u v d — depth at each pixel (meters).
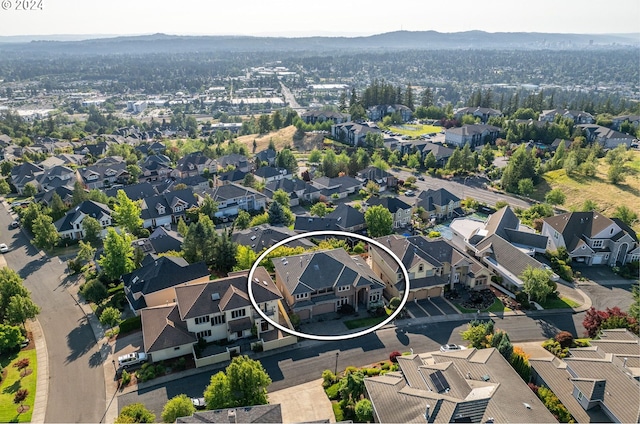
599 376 43.81
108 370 52.53
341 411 45.53
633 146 163.62
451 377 42.56
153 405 46.78
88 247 78.38
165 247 79.69
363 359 53.69
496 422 36.75
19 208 104.88
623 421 39.84
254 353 54.78
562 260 77.44
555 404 43.50
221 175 131.38
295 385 49.53
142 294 62.88
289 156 144.88
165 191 117.50
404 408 40.03
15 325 59.94
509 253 72.75
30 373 52.22
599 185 115.75
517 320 61.88
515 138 178.50
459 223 88.94
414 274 65.44
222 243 74.31
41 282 74.69
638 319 55.81
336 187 120.31
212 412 39.44
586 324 57.72
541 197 117.12
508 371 44.53
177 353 53.69
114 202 105.25
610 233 79.19
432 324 60.72
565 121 179.88
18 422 44.94
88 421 45.12
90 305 66.88
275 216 93.38
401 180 133.00
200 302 55.28
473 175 139.25
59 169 125.75
